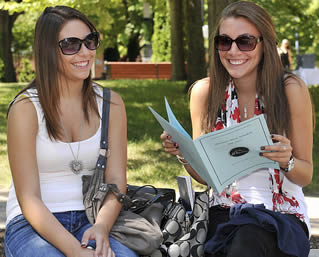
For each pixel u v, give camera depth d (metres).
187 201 3.13
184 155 3.05
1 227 4.50
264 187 3.01
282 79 3.06
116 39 36.12
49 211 2.74
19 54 32.69
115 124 3.07
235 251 2.57
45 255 2.60
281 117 3.00
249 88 3.18
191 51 16.06
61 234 2.65
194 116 3.33
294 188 3.04
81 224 2.87
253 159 2.77
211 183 2.85
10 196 3.03
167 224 2.89
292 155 2.85
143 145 8.48
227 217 2.98
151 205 2.92
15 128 2.83
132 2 33.53
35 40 2.91
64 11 2.91
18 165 2.82
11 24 26.47
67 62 2.89
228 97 3.18
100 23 18.67
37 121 2.87
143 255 2.79
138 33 37.22
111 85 20.98
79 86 2.99
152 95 15.88
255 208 2.78
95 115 3.02
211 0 10.88
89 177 2.93
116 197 2.86
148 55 46.03
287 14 18.58
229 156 2.72
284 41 18.34
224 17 3.06
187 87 16.27
